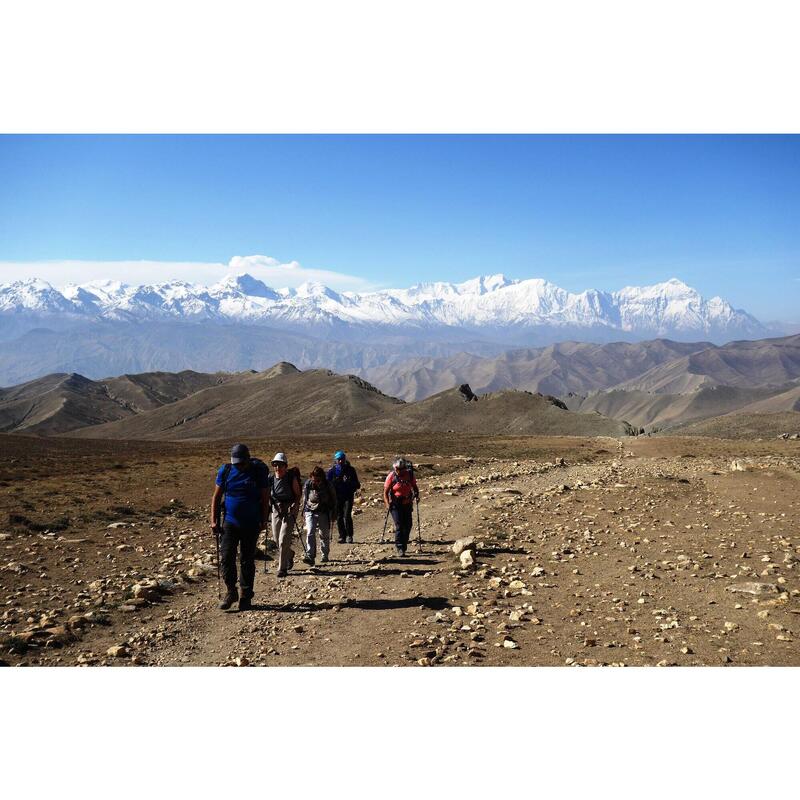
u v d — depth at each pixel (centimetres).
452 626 961
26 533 1742
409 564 1416
